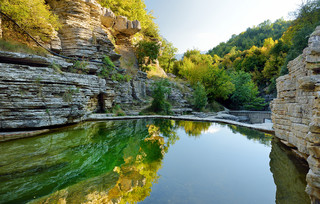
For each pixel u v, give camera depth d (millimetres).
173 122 11883
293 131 5562
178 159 4797
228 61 59469
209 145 6453
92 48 13422
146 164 4312
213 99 26547
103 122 10539
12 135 6230
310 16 19250
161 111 16297
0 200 2568
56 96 8062
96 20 14547
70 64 10766
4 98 6469
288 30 24328
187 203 2611
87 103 10734
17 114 6652
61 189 2945
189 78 28328
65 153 4922
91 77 10977
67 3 12727
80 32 12852
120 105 14984
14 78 6746
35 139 6227
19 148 5199
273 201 2812
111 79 13852
